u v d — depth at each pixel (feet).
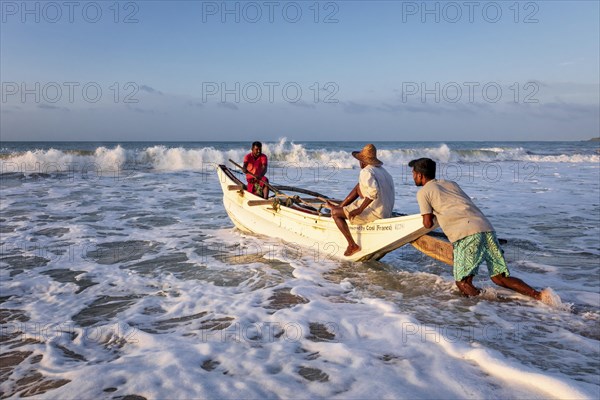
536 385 9.84
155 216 33.86
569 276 20.04
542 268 21.22
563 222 31.71
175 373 10.62
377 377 10.42
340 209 21.84
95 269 20.61
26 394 9.98
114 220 32.09
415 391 9.75
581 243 25.86
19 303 16.33
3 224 29.89
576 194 46.16
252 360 11.41
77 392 9.86
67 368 11.30
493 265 16.80
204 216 34.14
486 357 11.07
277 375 10.58
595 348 12.44
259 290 17.78
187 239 26.61
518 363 10.84
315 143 314.14
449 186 17.21
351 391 9.78
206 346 12.25
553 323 14.34
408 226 19.58
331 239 23.27
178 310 15.55
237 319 14.52
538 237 27.27
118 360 11.44
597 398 9.07
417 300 16.63
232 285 18.48
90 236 27.02
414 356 11.59
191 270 20.56
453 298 16.87
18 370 11.21
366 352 11.82
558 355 11.98
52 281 18.83
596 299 16.90
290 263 21.83
